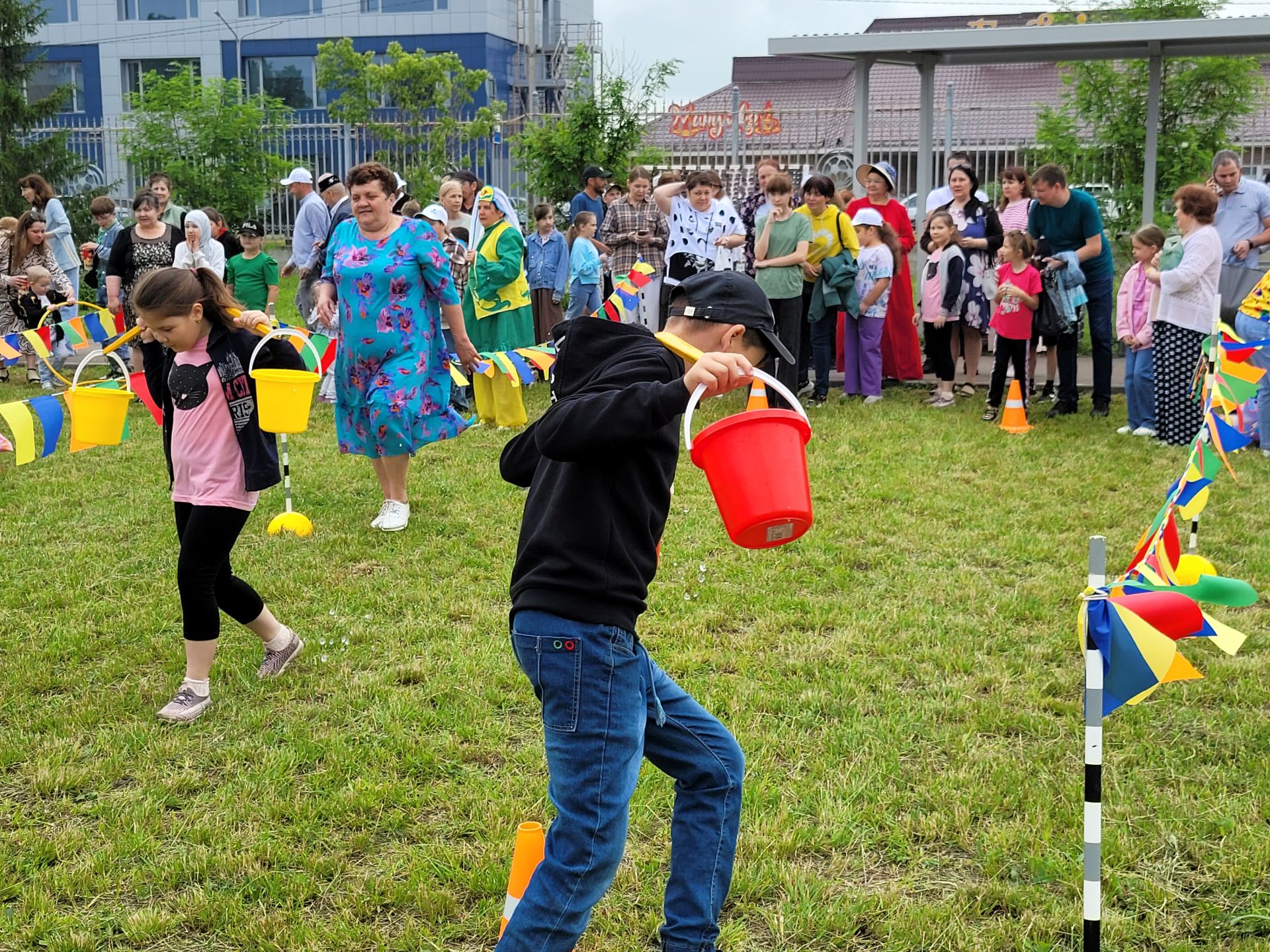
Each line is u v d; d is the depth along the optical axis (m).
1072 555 6.09
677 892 2.71
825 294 9.98
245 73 37.41
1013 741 4.15
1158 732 4.18
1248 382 4.27
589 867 2.48
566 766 2.48
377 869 3.44
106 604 5.54
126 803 3.79
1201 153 16.30
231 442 4.31
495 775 3.94
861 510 6.91
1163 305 8.29
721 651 4.91
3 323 11.07
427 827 3.63
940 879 3.36
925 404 10.12
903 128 20.97
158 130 21.03
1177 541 3.26
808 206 9.96
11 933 3.14
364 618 5.32
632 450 2.50
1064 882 3.29
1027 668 4.71
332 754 4.05
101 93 37.69
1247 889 3.25
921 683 4.62
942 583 5.70
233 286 11.22
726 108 30.92
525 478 2.76
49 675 4.76
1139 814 3.62
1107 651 2.57
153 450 8.69
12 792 3.91
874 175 10.72
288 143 25.31
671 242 10.15
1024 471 7.73
